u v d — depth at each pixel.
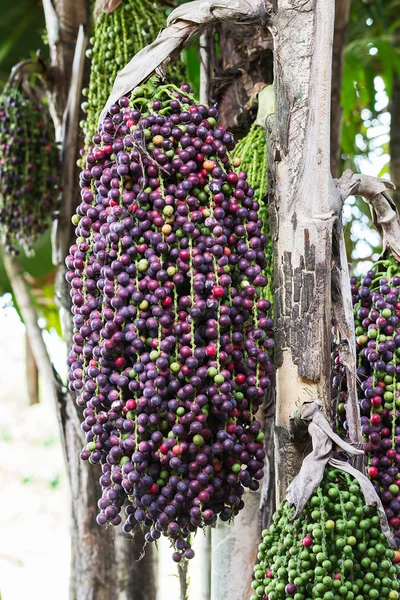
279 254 1.60
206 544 2.17
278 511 1.53
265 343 1.54
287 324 1.59
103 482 1.55
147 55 1.63
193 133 1.54
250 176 1.84
